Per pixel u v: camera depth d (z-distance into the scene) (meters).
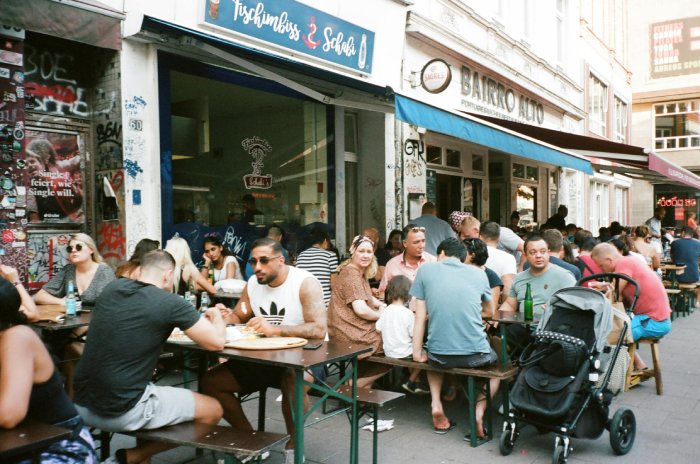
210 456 4.25
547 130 10.34
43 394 2.60
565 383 4.08
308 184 9.04
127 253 6.17
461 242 4.96
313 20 8.06
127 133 6.16
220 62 7.20
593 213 22.42
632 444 4.44
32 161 5.83
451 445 4.50
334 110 9.37
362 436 4.69
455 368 4.54
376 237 7.68
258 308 4.34
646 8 31.66
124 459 3.36
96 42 5.69
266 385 4.04
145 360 3.20
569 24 19.03
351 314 5.17
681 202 31.39
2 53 5.23
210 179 7.52
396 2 9.59
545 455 4.31
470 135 7.24
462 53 11.53
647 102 31.67
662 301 5.82
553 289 5.25
